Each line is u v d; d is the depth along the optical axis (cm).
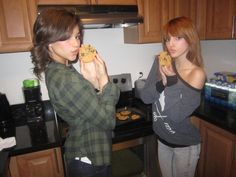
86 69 106
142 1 170
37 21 92
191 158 140
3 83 179
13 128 167
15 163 135
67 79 91
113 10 158
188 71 129
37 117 177
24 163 137
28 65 182
